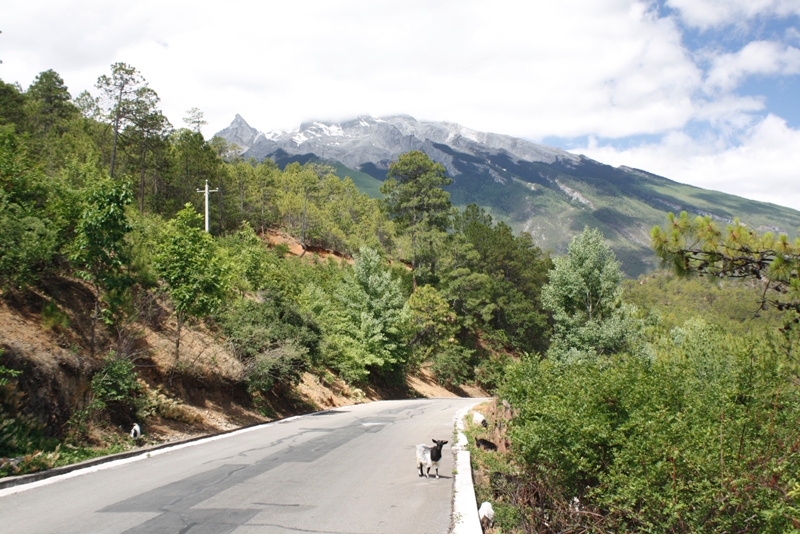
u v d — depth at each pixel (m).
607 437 8.55
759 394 8.23
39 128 58.41
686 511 7.10
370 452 12.24
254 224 71.25
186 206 17.19
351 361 34.28
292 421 19.14
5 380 9.01
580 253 30.06
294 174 96.62
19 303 12.77
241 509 7.08
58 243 14.33
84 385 11.66
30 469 9.00
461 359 54.03
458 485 8.73
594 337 27.97
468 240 71.44
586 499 8.98
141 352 14.17
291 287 34.19
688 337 13.36
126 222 13.59
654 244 9.40
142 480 8.88
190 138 56.19
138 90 45.75
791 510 6.35
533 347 64.75
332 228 79.69
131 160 50.44
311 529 6.22
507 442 13.37
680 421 7.87
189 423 14.90
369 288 40.16
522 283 72.75
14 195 14.48
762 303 9.42
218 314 20.92
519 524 8.12
